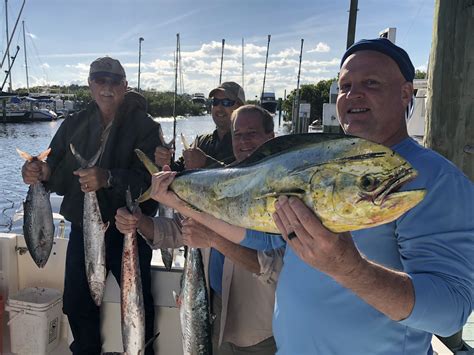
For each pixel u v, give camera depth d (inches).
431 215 52.9
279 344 72.3
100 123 140.9
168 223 115.0
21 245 156.6
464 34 125.5
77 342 135.6
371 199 42.9
